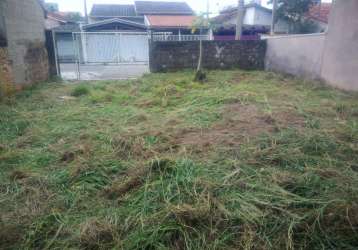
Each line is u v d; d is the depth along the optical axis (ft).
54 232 7.25
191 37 61.05
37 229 7.29
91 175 9.75
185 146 11.84
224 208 7.63
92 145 12.31
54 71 32.63
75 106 19.03
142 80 28.32
